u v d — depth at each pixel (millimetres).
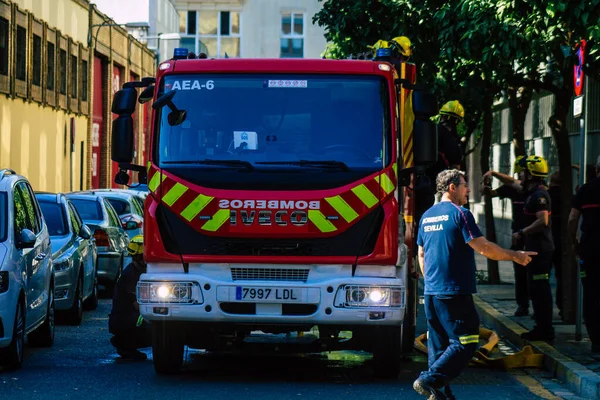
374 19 25250
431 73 23938
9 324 14266
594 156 28219
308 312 13422
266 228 13406
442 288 11969
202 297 13375
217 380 14016
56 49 55781
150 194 13641
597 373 13859
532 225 16812
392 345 14016
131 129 13859
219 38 100688
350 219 13422
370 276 13477
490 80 23766
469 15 19375
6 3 46375
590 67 19438
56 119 56531
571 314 18922
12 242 14945
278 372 14797
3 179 15977
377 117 13703
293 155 13562
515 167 18469
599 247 15383
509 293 25312
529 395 13375
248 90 13773
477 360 15750
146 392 13000
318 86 13781
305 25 100375
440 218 12055
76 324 20469
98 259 25391
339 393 13125
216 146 13641
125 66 74062
